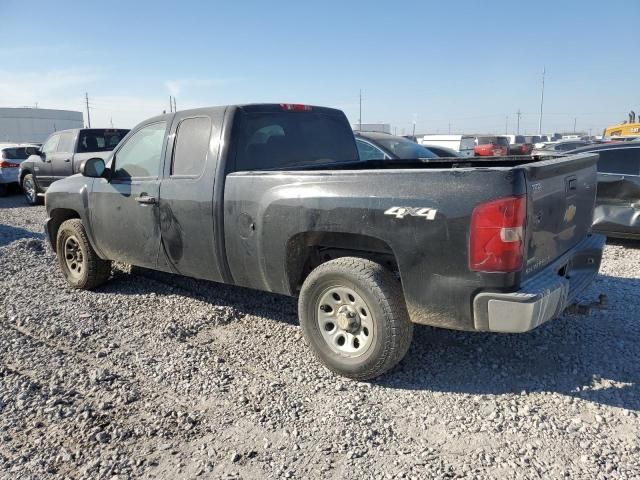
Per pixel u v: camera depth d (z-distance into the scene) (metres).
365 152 9.06
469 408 3.45
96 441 3.15
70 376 3.97
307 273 4.29
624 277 6.14
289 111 4.97
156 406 3.54
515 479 2.76
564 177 3.81
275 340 4.59
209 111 4.57
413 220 3.38
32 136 63.38
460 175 3.26
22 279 6.49
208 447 3.09
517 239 3.16
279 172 4.02
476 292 3.27
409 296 3.50
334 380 3.85
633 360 4.04
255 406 3.52
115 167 5.37
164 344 4.52
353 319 3.76
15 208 14.23
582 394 3.58
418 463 2.90
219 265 4.47
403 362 4.11
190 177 4.59
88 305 5.52
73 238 5.93
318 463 2.93
